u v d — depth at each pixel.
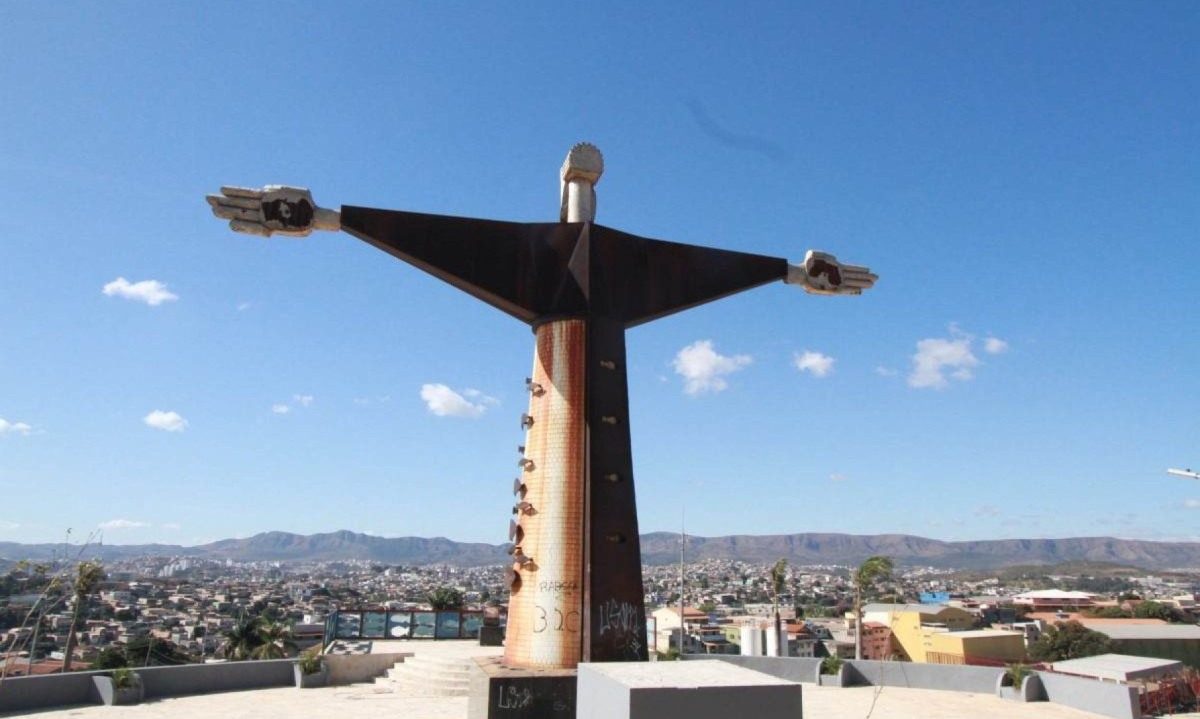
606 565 17.25
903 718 19.47
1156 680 22.70
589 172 20.05
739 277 20.92
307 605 139.62
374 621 30.45
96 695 20.92
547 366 18.59
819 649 73.81
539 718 15.72
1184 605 133.25
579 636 16.77
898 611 80.88
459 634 30.95
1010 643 62.72
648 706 8.77
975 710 20.94
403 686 23.55
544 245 19.08
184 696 22.19
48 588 10.70
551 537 17.44
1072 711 21.00
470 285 18.39
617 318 19.08
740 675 9.98
